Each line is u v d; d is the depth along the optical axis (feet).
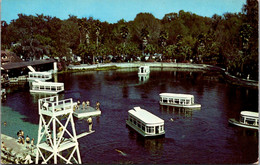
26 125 140.56
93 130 132.77
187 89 244.01
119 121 147.74
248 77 275.59
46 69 376.89
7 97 209.36
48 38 414.21
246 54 310.65
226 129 134.10
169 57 486.79
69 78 315.78
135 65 464.65
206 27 549.95
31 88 246.88
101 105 184.44
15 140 116.26
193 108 175.73
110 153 106.01
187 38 506.07
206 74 358.43
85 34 474.90
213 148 111.04
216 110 170.19
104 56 473.67
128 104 187.21
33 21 453.17
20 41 386.93
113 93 225.97
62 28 440.86
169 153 106.22
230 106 180.65
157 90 239.50
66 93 226.58
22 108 175.32
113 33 548.72
